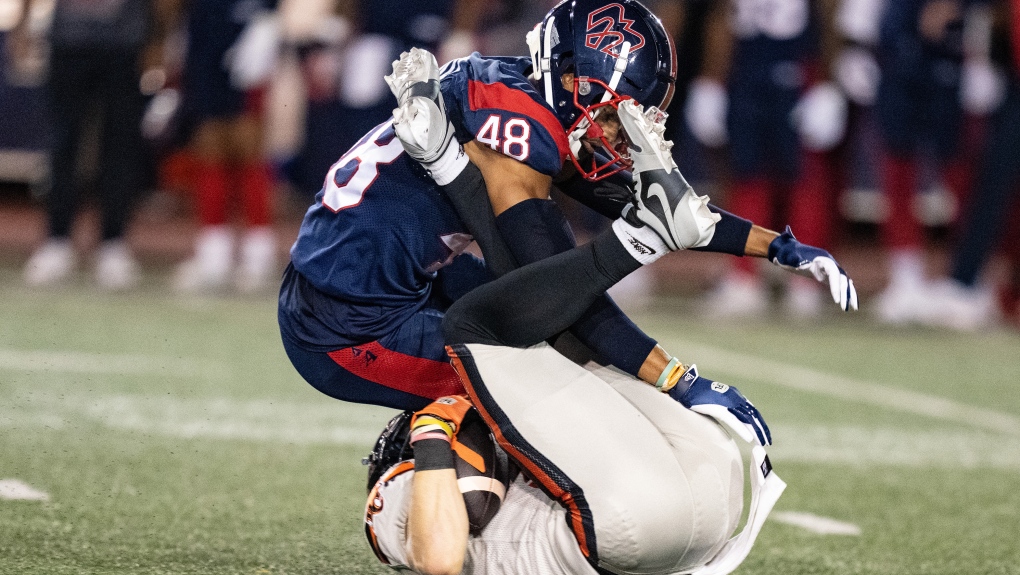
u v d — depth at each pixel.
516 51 32.09
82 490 11.70
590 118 8.72
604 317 9.20
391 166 9.03
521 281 8.39
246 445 13.91
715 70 26.14
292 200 37.81
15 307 21.92
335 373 9.49
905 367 21.20
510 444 8.55
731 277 26.38
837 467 14.28
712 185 34.00
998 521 12.26
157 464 12.82
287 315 9.55
